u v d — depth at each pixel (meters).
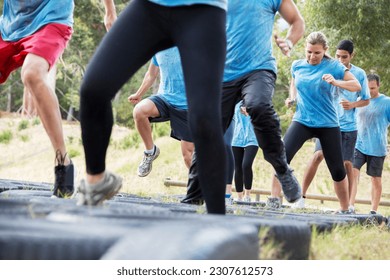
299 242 4.09
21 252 2.48
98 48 4.09
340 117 12.30
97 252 2.52
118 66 4.02
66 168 6.20
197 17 4.03
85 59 40.53
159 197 9.38
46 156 23.81
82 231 2.62
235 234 2.68
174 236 2.46
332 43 25.61
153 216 3.32
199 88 3.99
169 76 9.67
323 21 26.06
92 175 4.36
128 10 4.13
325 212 9.95
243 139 13.35
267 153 7.02
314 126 9.80
